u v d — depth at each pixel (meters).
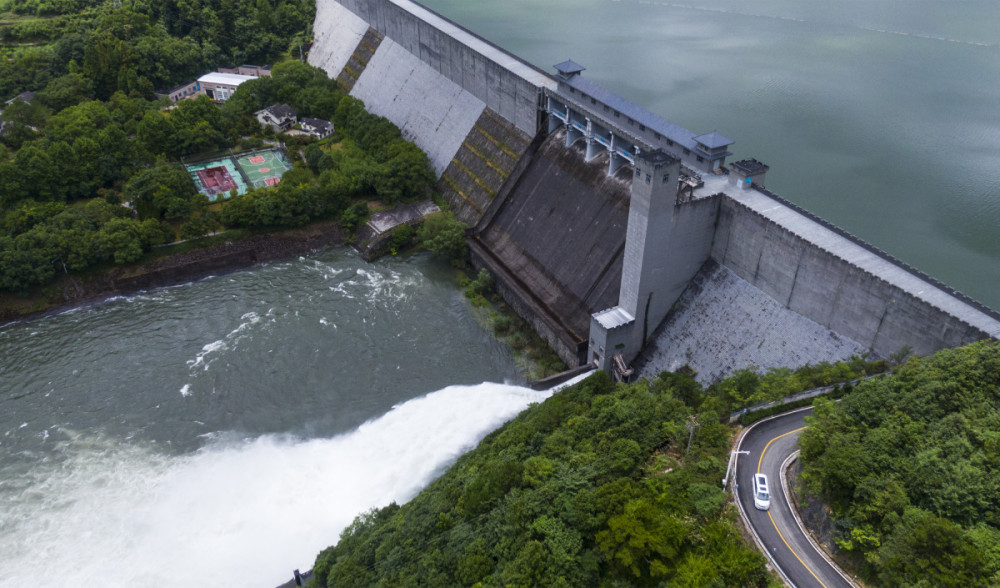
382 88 188.25
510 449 78.06
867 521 54.78
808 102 190.00
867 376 78.19
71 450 100.31
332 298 131.00
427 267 140.00
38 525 89.50
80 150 146.38
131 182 142.00
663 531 54.72
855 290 84.56
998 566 46.91
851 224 134.75
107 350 118.81
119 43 188.88
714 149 103.19
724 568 52.72
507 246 133.88
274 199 141.38
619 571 56.12
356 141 170.88
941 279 119.62
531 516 62.19
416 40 177.25
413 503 80.62
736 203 97.88
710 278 104.69
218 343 119.69
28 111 164.50
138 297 132.12
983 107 185.38
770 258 95.06
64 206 137.12
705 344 101.69
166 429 103.88
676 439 68.94
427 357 116.44
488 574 60.25
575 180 127.44
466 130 155.88
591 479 64.56
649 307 104.56
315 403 108.00
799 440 65.00
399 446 99.00
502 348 118.25
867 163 157.50
